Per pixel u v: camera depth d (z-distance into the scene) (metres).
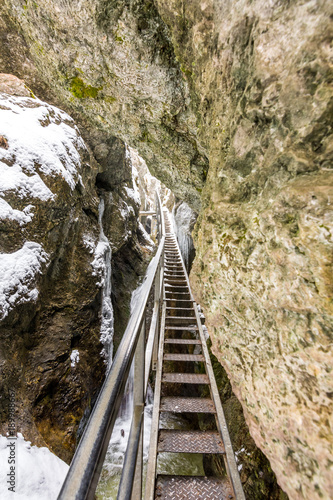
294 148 0.69
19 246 2.27
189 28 1.13
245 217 0.98
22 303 2.19
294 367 0.75
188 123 1.82
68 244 3.04
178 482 1.20
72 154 3.20
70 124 3.49
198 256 1.44
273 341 0.87
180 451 1.36
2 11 2.18
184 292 3.96
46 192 2.57
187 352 4.23
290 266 0.72
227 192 1.04
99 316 3.47
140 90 1.74
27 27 1.74
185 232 7.33
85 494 0.37
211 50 1.00
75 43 1.61
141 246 7.40
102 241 3.93
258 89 0.76
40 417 2.23
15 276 2.15
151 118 1.97
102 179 5.00
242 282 0.99
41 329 2.56
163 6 1.15
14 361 2.12
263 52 0.70
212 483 1.20
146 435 3.62
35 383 2.29
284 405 0.81
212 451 1.36
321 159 0.63
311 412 0.69
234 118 0.93
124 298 5.34
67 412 2.44
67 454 2.24
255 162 0.88
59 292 2.83
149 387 4.64
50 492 1.74
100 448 0.44
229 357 1.20
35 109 2.93
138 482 0.93
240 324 1.08
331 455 0.63
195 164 2.23
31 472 1.75
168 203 12.51
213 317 1.29
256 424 1.00
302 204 0.67
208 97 1.24
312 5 0.56
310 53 0.58
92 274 3.25
